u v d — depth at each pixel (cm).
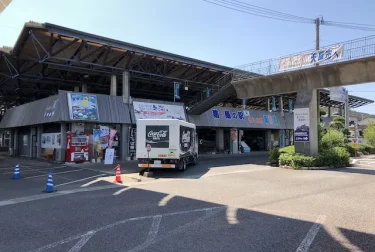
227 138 3934
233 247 530
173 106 2911
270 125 4019
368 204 873
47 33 2119
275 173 1677
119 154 2558
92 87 3512
